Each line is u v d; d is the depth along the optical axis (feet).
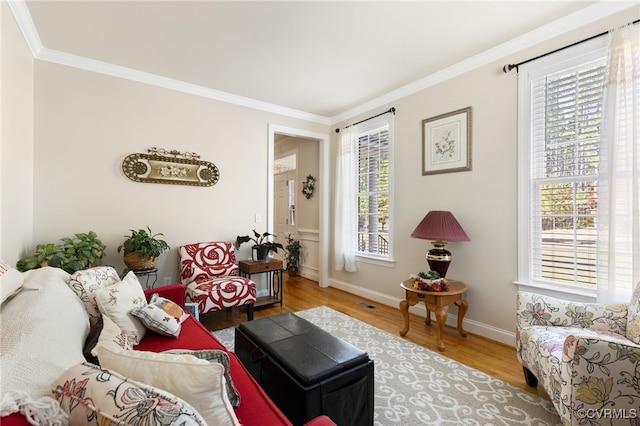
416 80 11.07
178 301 7.68
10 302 3.92
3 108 6.17
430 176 10.89
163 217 11.02
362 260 13.89
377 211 13.34
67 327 4.07
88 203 9.61
